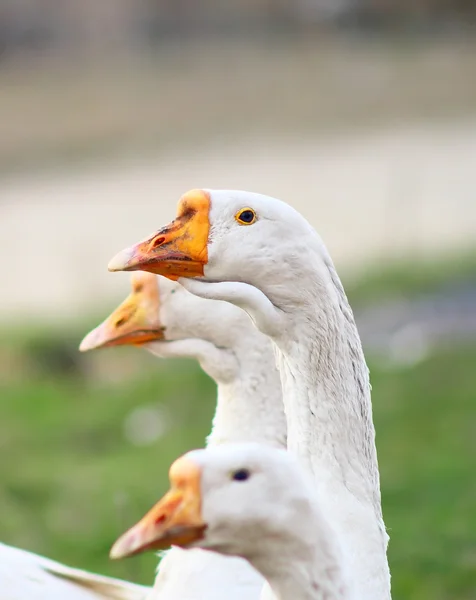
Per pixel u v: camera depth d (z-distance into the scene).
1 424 13.00
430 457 11.02
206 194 5.01
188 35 43.12
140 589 6.06
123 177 26.58
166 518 3.68
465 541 9.36
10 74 38.88
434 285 16.30
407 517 9.90
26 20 41.44
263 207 4.96
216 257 4.97
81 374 14.80
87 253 20.00
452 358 13.66
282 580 3.84
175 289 6.21
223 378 5.97
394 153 26.56
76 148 30.05
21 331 15.40
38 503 10.77
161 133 31.17
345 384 5.05
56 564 6.14
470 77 36.09
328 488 4.97
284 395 5.19
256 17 44.00
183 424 12.77
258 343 5.92
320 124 31.36
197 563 5.51
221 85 36.75
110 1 42.44
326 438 5.02
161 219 22.19
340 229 20.16
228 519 3.69
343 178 24.23
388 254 18.09
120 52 41.34
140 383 14.16
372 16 44.50
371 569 4.86
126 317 6.29
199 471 3.69
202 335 6.07
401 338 14.45
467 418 11.88
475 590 8.70
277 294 4.98
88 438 12.56
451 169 24.33
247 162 27.03
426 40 42.19
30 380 14.61
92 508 10.60
